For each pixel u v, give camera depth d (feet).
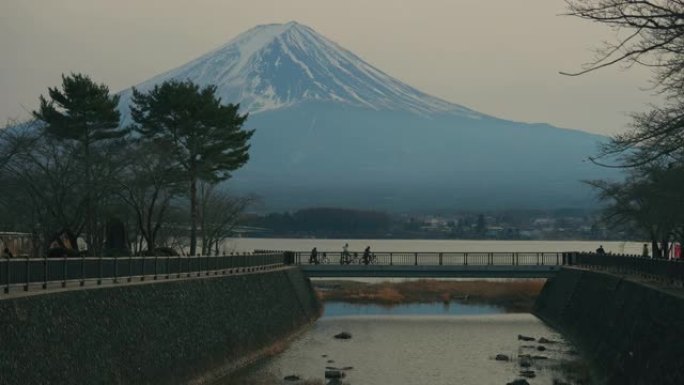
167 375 165.78
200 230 380.17
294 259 364.99
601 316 232.12
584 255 338.54
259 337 239.91
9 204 259.19
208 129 316.81
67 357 126.11
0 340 107.65
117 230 270.87
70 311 131.13
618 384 174.29
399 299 410.11
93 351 135.74
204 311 197.57
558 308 318.86
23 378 111.55
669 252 320.29
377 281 509.35
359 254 470.80
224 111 316.19
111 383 139.85
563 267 342.03
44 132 261.44
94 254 249.14
